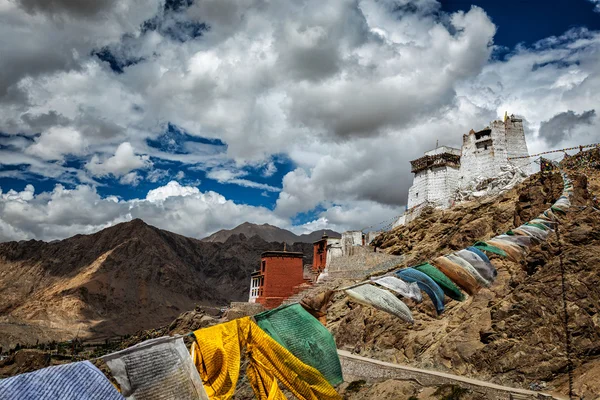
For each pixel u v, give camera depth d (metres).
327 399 8.54
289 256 72.69
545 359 31.70
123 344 86.81
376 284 10.37
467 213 60.59
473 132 72.62
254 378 8.36
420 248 59.22
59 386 5.74
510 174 65.69
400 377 38.56
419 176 77.81
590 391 27.42
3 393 5.29
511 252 13.88
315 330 9.05
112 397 6.06
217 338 8.05
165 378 6.86
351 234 72.19
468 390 32.81
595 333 31.08
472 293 11.61
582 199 40.69
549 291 34.75
